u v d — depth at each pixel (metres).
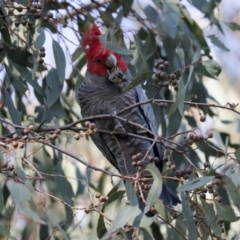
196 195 6.21
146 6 8.69
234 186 5.60
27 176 5.79
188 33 8.80
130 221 5.46
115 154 7.99
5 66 7.42
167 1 8.29
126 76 7.83
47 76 7.25
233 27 8.49
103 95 7.82
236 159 5.77
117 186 5.89
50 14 6.79
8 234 5.54
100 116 6.60
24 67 7.35
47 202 9.39
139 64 8.17
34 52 6.72
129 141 7.79
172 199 7.27
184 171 5.87
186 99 8.09
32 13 6.81
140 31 8.83
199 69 8.43
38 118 8.32
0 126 8.29
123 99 7.74
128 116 7.73
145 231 5.75
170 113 6.09
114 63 7.68
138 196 5.88
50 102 7.19
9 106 7.28
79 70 8.69
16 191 5.19
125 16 8.75
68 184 8.30
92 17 8.38
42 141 5.83
